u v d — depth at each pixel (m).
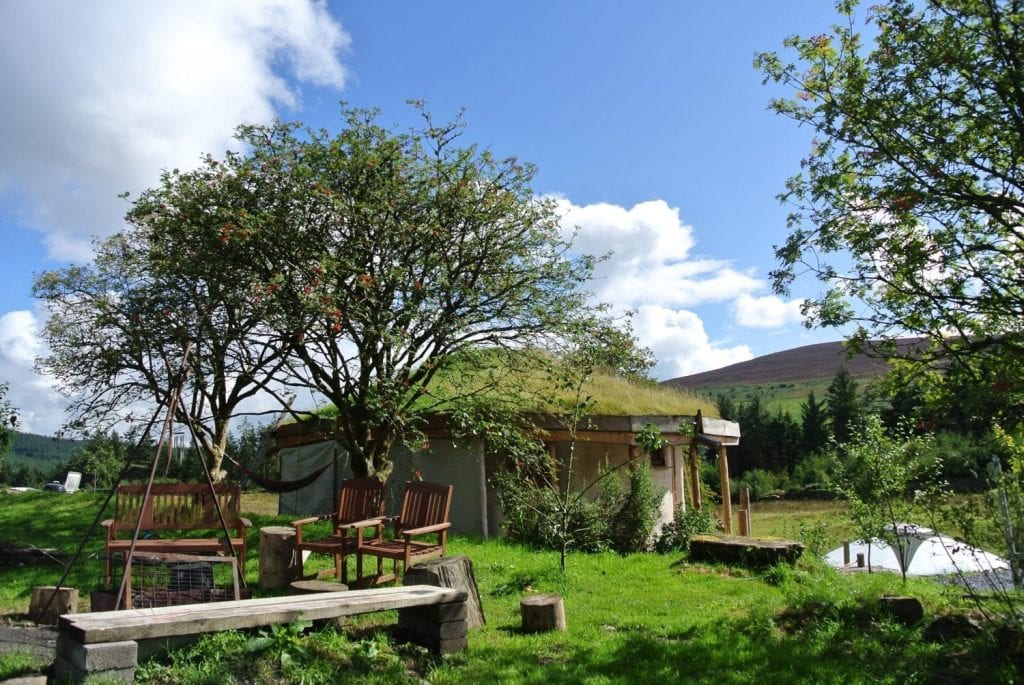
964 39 7.75
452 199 12.36
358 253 12.18
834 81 8.29
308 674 4.95
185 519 8.49
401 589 6.32
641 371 14.33
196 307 12.04
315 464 17.91
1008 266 7.83
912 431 9.54
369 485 9.34
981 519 6.46
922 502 8.27
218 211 11.36
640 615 7.80
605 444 16.30
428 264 12.21
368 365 12.45
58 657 4.79
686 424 13.21
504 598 8.55
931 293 7.64
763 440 49.31
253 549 11.47
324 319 11.68
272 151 12.10
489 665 5.90
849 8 8.17
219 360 12.09
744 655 6.21
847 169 8.14
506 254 12.79
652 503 13.32
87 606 7.86
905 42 7.83
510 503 13.78
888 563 14.77
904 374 8.20
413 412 13.02
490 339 13.09
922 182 7.69
